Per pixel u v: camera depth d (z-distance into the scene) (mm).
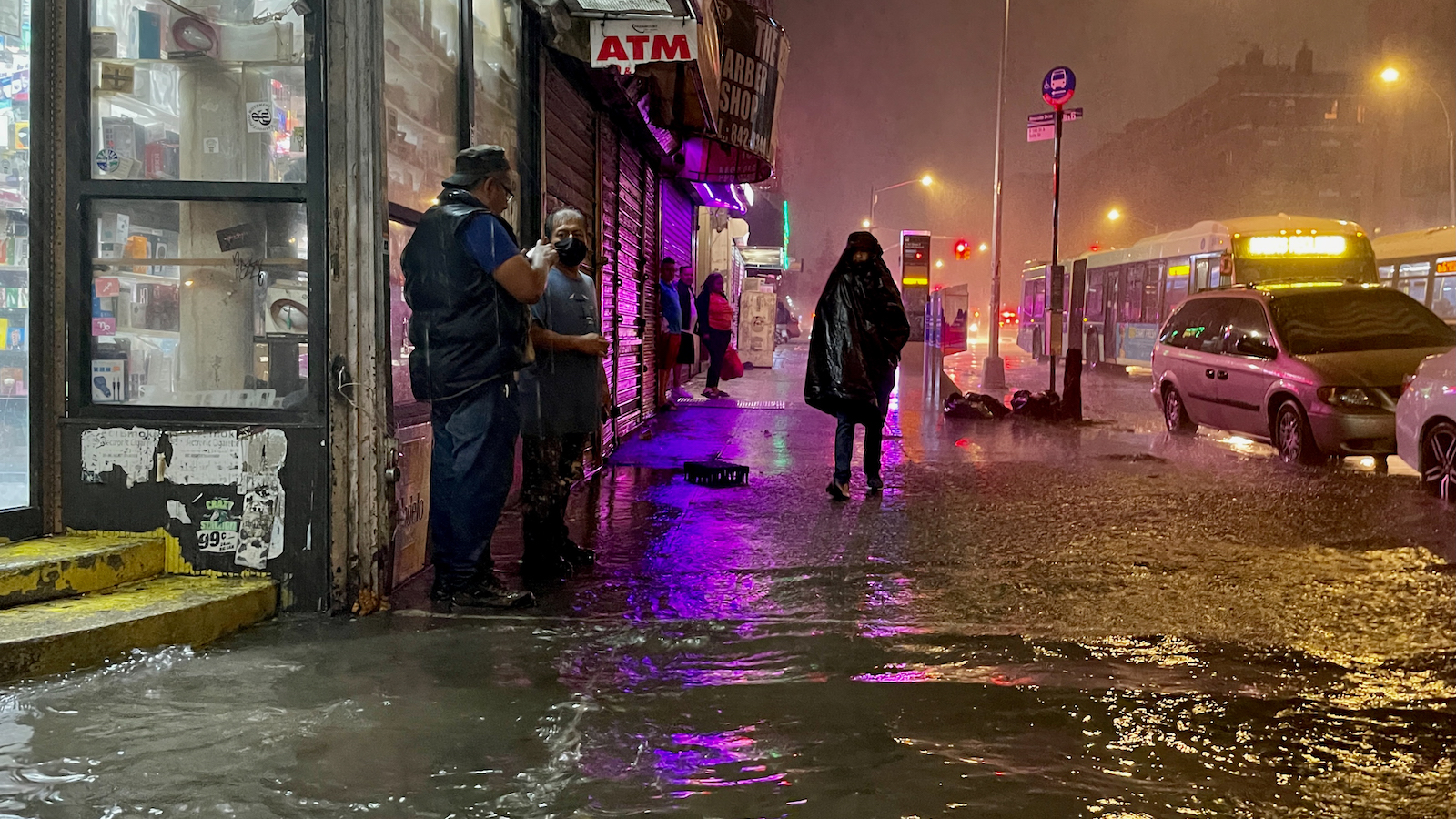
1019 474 9438
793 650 4238
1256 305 11625
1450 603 4996
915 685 3807
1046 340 33688
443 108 6145
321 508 4641
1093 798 2867
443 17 6082
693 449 11000
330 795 2803
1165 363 13375
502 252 4633
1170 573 5621
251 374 4816
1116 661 4117
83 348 4691
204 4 4723
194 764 2986
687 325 16297
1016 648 4270
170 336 4812
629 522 7109
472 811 2732
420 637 4352
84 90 4637
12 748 3076
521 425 5496
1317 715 3527
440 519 4891
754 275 44562
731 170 14383
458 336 4727
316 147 4570
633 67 7566
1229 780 3004
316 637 4324
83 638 3801
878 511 7566
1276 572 5637
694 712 3512
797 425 13266
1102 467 9969
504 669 3945
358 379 4668
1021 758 3143
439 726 3324
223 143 4758
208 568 4684
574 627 4543
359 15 4582
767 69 11672
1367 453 9664
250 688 3660
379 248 4703
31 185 4566
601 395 5633
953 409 14680
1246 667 4039
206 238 4785
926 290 23547
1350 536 6637
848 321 7988
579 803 2791
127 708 3424
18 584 4105
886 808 2789
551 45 7629
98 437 4668
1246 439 12672
